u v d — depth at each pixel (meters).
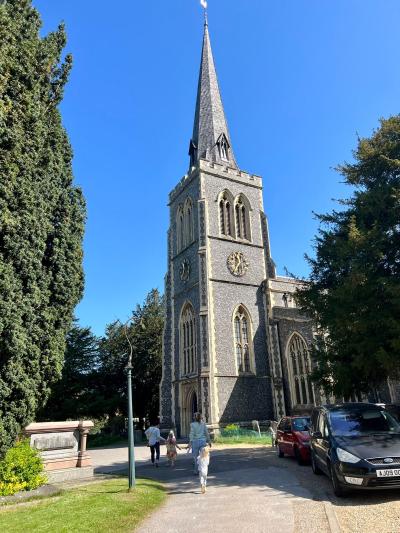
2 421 9.61
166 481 12.11
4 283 9.59
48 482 12.03
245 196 34.88
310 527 6.44
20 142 10.73
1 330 9.45
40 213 11.34
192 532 6.71
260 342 30.53
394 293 12.50
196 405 30.06
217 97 39.69
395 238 14.74
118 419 41.56
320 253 17.12
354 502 7.86
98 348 41.12
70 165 13.98
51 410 35.59
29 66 11.47
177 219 36.00
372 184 16.55
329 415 10.22
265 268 33.22
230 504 8.46
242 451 19.39
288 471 12.27
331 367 15.68
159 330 42.78
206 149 36.44
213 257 30.97
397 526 6.15
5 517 8.07
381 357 12.73
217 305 29.67
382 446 8.37
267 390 29.31
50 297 12.24
